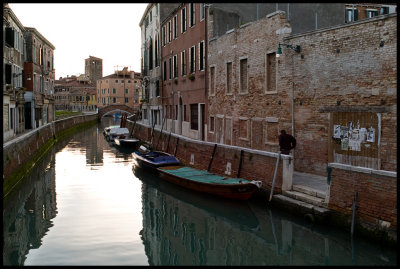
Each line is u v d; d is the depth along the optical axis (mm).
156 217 10938
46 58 34031
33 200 12820
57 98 86438
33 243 8859
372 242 7809
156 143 23219
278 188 10633
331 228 8766
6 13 21938
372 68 10203
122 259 7934
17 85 25234
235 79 16625
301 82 12508
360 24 10492
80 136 38125
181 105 24828
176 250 8492
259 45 14633
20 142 15922
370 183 7941
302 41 12391
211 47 19000
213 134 19188
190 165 16422
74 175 17250
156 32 30703
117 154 24891
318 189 9953
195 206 12117
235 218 10781
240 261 7902
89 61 91312
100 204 12312
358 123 10609
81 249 8484
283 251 8375
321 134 11836
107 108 61875
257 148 15031
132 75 78625
